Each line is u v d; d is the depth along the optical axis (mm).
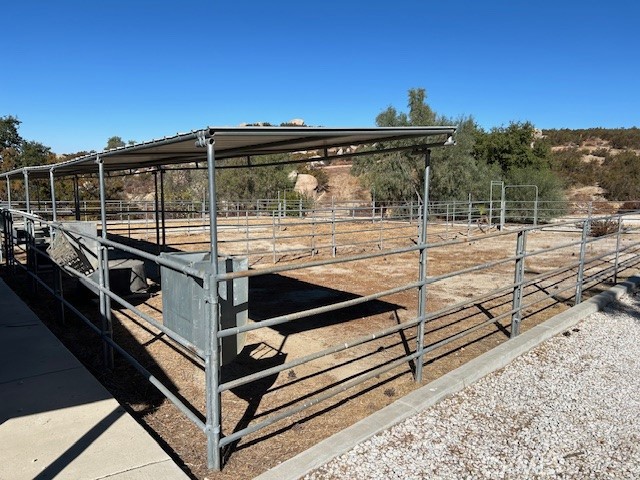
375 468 2838
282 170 32125
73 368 4070
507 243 15414
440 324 6066
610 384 4191
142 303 6828
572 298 7352
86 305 6527
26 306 6098
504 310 6715
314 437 3229
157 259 3145
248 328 2832
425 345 5195
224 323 3188
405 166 26500
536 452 3074
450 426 3391
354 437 3098
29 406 3381
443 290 8234
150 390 3939
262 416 3520
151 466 2686
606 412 3662
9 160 29062
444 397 3832
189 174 33750
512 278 9367
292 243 15227
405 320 6242
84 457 2754
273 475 2676
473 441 3189
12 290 7055
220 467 2812
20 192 24531
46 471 2607
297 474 2701
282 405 3715
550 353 4969
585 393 4004
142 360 4582
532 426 3420
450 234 17672
